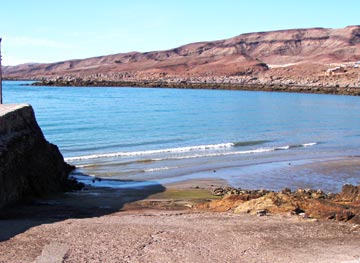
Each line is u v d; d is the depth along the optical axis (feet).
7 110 60.54
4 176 49.67
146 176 76.28
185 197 61.36
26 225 41.01
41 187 60.13
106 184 70.18
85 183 70.74
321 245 36.42
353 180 75.56
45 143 69.77
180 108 225.56
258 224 42.68
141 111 204.13
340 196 58.75
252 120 175.32
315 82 455.22
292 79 495.41
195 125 153.69
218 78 553.64
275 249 35.32
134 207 54.34
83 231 39.11
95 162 87.51
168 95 352.69
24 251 33.27
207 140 120.37
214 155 96.73
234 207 51.65
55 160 70.28
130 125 148.36
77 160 88.99
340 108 245.24
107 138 119.14
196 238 37.78
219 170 81.82
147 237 37.70
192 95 358.02
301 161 91.35
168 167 83.46
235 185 70.95
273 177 76.79
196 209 52.70
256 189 68.08
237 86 460.96
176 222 43.39
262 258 33.32
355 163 89.81
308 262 32.55
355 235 39.32
